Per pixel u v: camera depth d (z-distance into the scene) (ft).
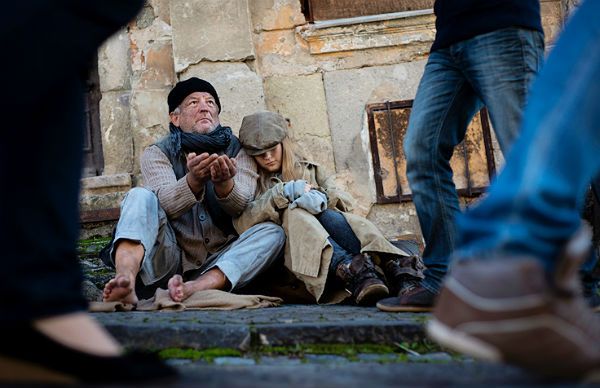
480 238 3.81
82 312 3.86
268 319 7.73
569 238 3.69
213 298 9.32
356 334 7.07
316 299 10.19
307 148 16.16
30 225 3.60
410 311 8.64
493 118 8.02
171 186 10.51
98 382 3.64
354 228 10.46
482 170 15.76
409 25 16.37
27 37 3.50
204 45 16.06
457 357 6.51
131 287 9.18
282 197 10.58
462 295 3.80
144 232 9.87
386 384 3.82
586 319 3.72
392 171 15.97
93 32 3.75
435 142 8.52
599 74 3.74
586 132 3.71
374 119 16.14
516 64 7.85
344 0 16.79
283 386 3.67
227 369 5.26
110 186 15.78
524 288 3.61
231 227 11.36
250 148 11.63
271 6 16.62
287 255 10.48
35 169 3.66
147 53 16.44
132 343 6.89
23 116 3.53
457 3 8.27
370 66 16.43
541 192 3.63
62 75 3.61
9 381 3.63
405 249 11.19
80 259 13.80
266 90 16.34
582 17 3.89
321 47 16.42
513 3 7.91
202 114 11.89
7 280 3.52
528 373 4.21
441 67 8.54
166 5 16.65
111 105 16.53
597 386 3.59
